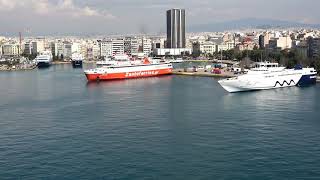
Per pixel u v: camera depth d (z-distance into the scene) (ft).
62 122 602.85
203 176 369.30
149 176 371.35
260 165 395.14
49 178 370.12
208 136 504.84
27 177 374.22
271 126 555.69
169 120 604.90
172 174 375.45
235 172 377.50
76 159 420.77
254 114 643.45
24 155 437.99
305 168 386.11
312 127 547.08
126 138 501.15
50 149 458.50
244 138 492.95
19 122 609.83
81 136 514.68
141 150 448.65
